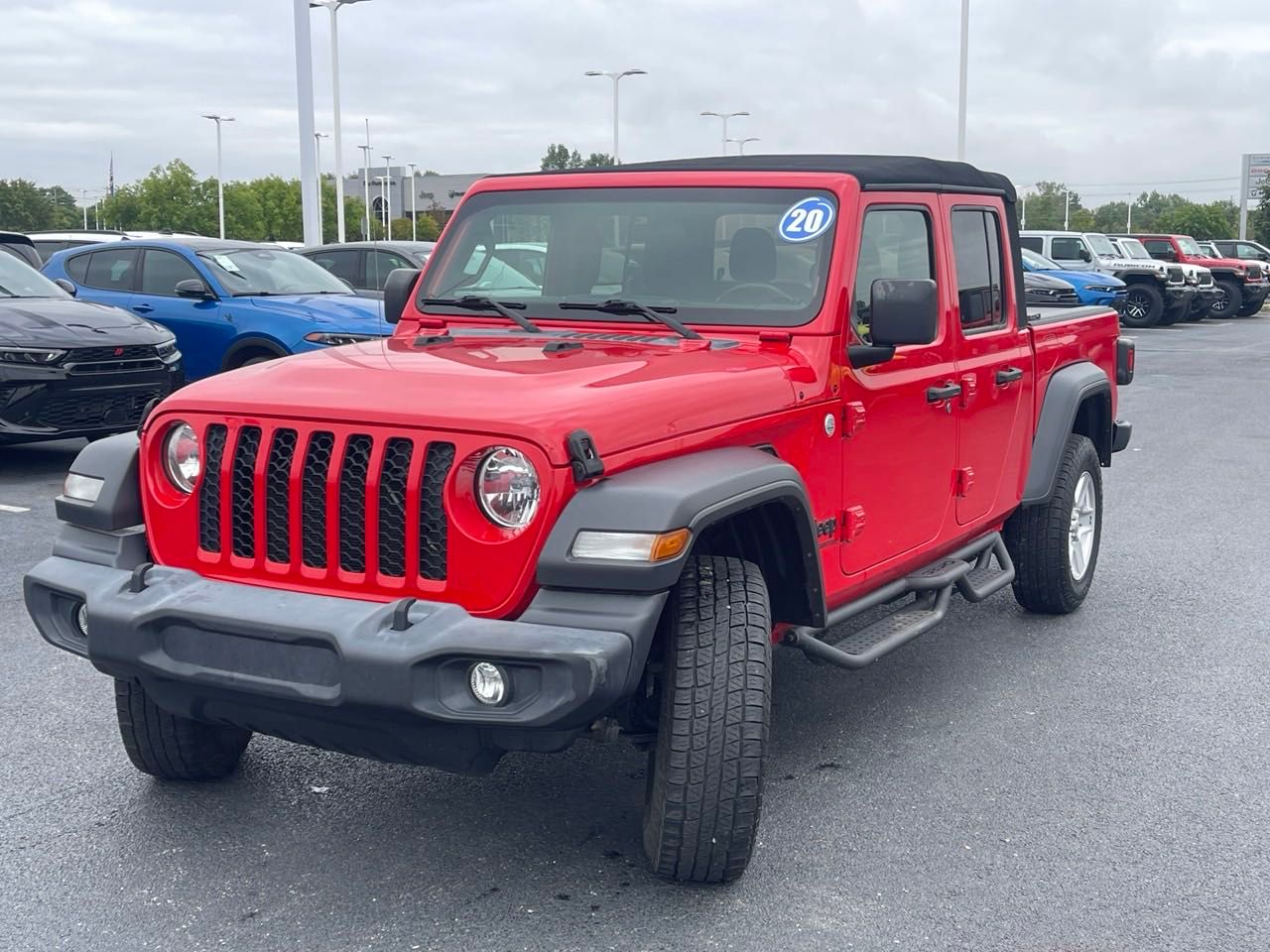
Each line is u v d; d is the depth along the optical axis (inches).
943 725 201.2
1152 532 343.9
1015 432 230.4
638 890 146.3
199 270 479.5
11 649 232.4
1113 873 152.6
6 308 386.0
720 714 137.3
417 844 157.4
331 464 136.5
